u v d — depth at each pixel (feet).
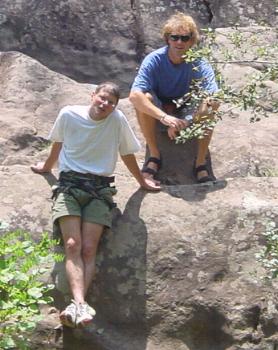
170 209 25.48
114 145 25.00
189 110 27.78
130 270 24.70
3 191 25.63
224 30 33.04
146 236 24.98
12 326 22.58
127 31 36.88
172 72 27.76
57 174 26.23
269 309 24.31
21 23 36.58
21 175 26.11
